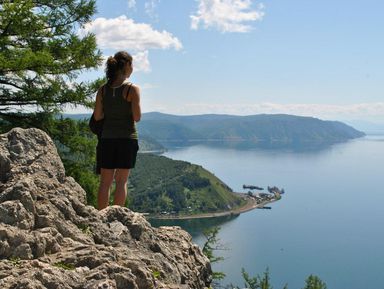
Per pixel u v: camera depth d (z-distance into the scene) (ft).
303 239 651.66
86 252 11.99
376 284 461.37
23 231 11.71
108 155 18.28
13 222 11.89
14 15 39.14
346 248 619.26
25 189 12.84
